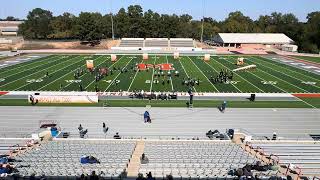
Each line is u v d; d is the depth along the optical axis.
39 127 31.14
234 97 41.44
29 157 21.83
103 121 32.81
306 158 22.95
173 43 105.75
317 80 52.00
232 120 33.28
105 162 20.64
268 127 31.45
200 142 26.34
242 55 85.12
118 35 122.06
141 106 37.56
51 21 121.62
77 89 44.44
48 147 24.38
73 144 25.22
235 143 26.08
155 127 31.30
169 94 40.72
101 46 101.75
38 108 36.69
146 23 120.62
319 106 38.00
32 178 17.14
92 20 105.50
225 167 20.14
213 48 100.94
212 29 132.12
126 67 61.69
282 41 109.44
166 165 20.36
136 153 22.95
